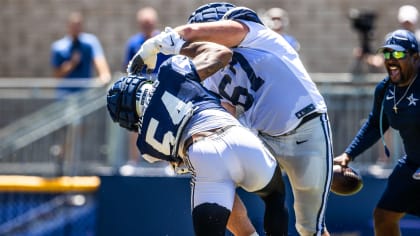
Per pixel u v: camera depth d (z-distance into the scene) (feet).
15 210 102.78
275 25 102.01
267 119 57.57
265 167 50.21
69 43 111.96
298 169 58.85
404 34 65.67
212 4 56.95
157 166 99.91
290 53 57.11
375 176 95.45
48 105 104.88
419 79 65.72
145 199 99.30
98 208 99.96
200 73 51.31
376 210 70.13
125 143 100.53
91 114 101.91
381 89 68.18
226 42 54.95
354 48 129.59
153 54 53.98
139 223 99.09
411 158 68.33
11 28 137.90
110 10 134.51
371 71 106.93
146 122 51.26
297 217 61.00
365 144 69.26
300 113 57.26
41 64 136.26
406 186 68.39
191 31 53.72
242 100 57.36
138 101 52.54
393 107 66.85
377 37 127.65
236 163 49.65
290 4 131.13
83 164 101.81
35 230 102.53
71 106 102.89
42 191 102.53
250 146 49.90
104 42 134.21
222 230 49.29
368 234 95.25
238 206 56.80
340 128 97.19
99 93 102.94
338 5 130.21
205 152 49.29
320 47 130.21
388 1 128.47
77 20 112.06
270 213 51.65
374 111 69.26
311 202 59.98
